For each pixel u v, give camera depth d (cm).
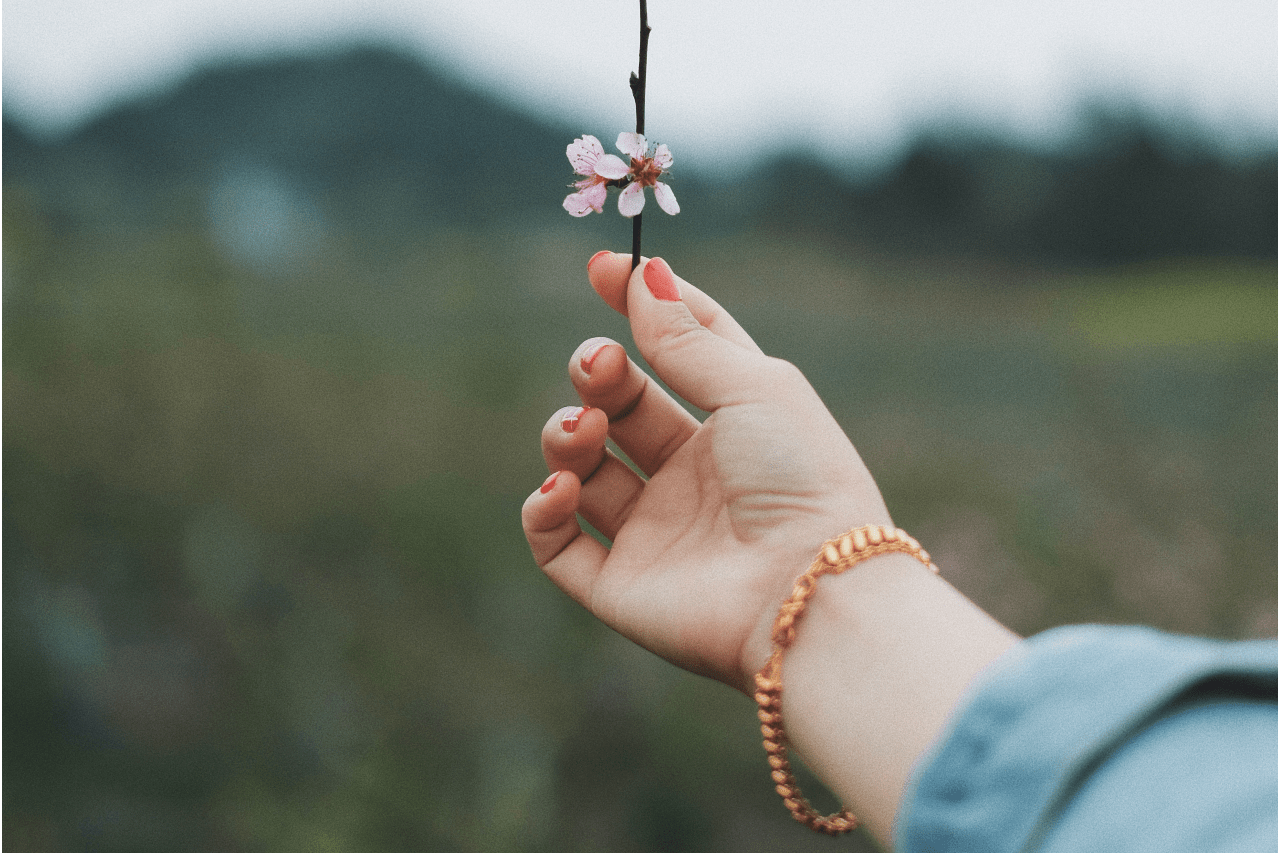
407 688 358
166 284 1188
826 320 1777
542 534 142
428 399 809
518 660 392
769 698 105
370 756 289
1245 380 1222
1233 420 966
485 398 809
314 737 316
